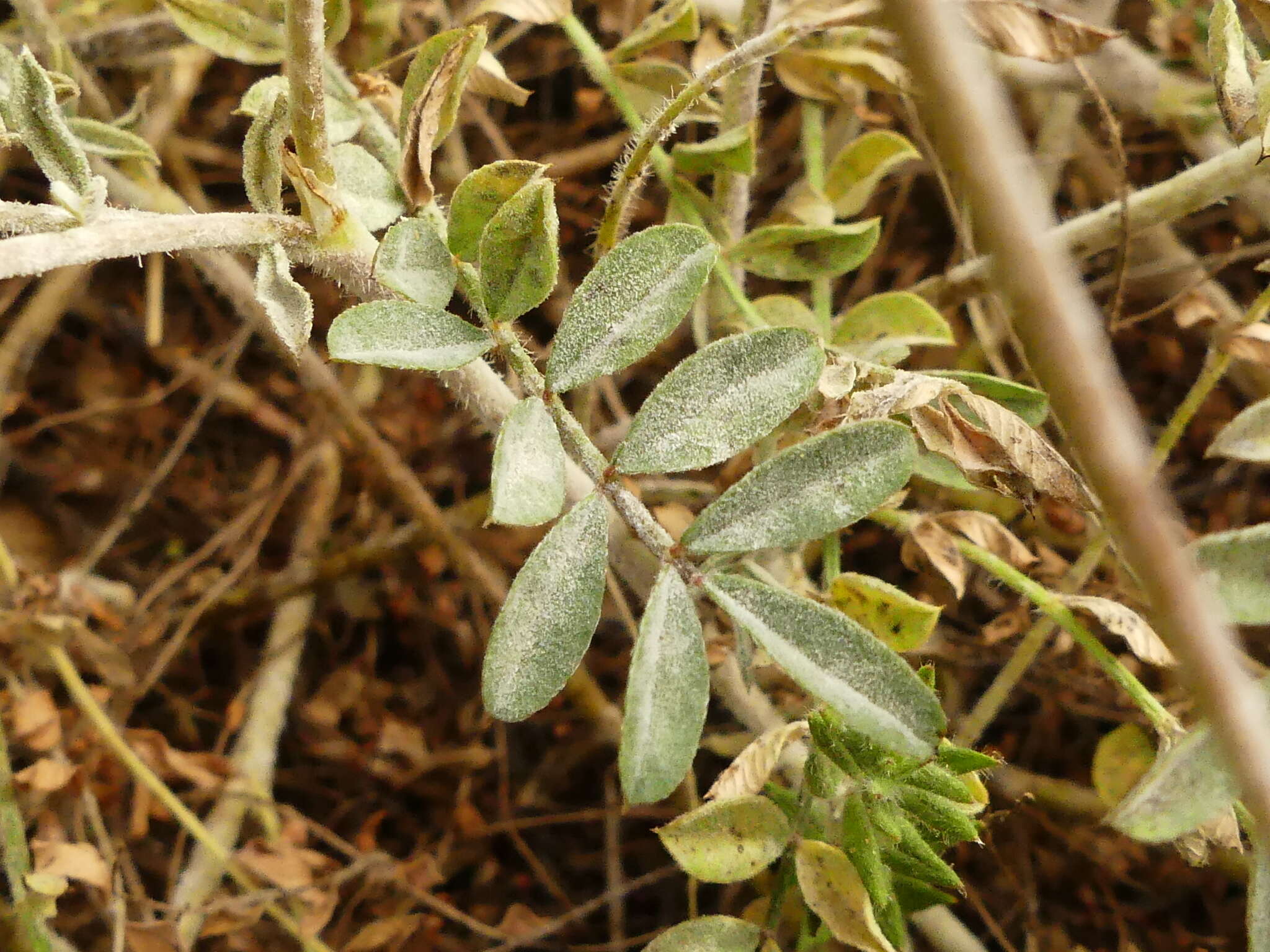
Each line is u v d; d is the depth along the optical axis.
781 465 0.14
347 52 0.23
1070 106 0.27
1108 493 0.10
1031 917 0.24
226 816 0.26
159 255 0.30
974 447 0.16
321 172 0.16
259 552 0.32
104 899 0.23
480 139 0.33
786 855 0.16
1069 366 0.09
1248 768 0.10
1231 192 0.20
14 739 0.23
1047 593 0.18
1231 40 0.16
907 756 0.13
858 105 0.23
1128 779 0.20
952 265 0.27
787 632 0.13
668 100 0.17
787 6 0.21
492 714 0.13
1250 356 0.18
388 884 0.25
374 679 0.30
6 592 0.25
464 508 0.30
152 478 0.30
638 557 0.19
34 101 0.15
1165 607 0.10
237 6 0.20
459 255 0.15
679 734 0.13
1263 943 0.14
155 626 0.29
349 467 0.31
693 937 0.16
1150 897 0.25
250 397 0.32
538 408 0.14
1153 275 0.26
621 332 0.14
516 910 0.26
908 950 0.21
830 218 0.22
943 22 0.09
